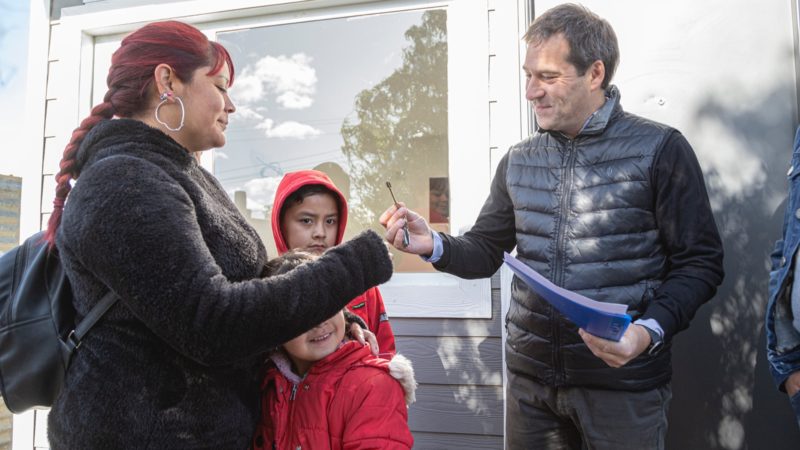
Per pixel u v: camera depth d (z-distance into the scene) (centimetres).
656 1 238
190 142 135
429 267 262
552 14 177
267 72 296
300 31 289
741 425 220
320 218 196
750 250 225
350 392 140
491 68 257
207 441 115
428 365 251
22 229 299
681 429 225
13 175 504
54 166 299
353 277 117
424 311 253
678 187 166
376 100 282
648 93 237
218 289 105
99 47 307
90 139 121
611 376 168
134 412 109
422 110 275
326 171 290
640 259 170
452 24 263
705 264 163
